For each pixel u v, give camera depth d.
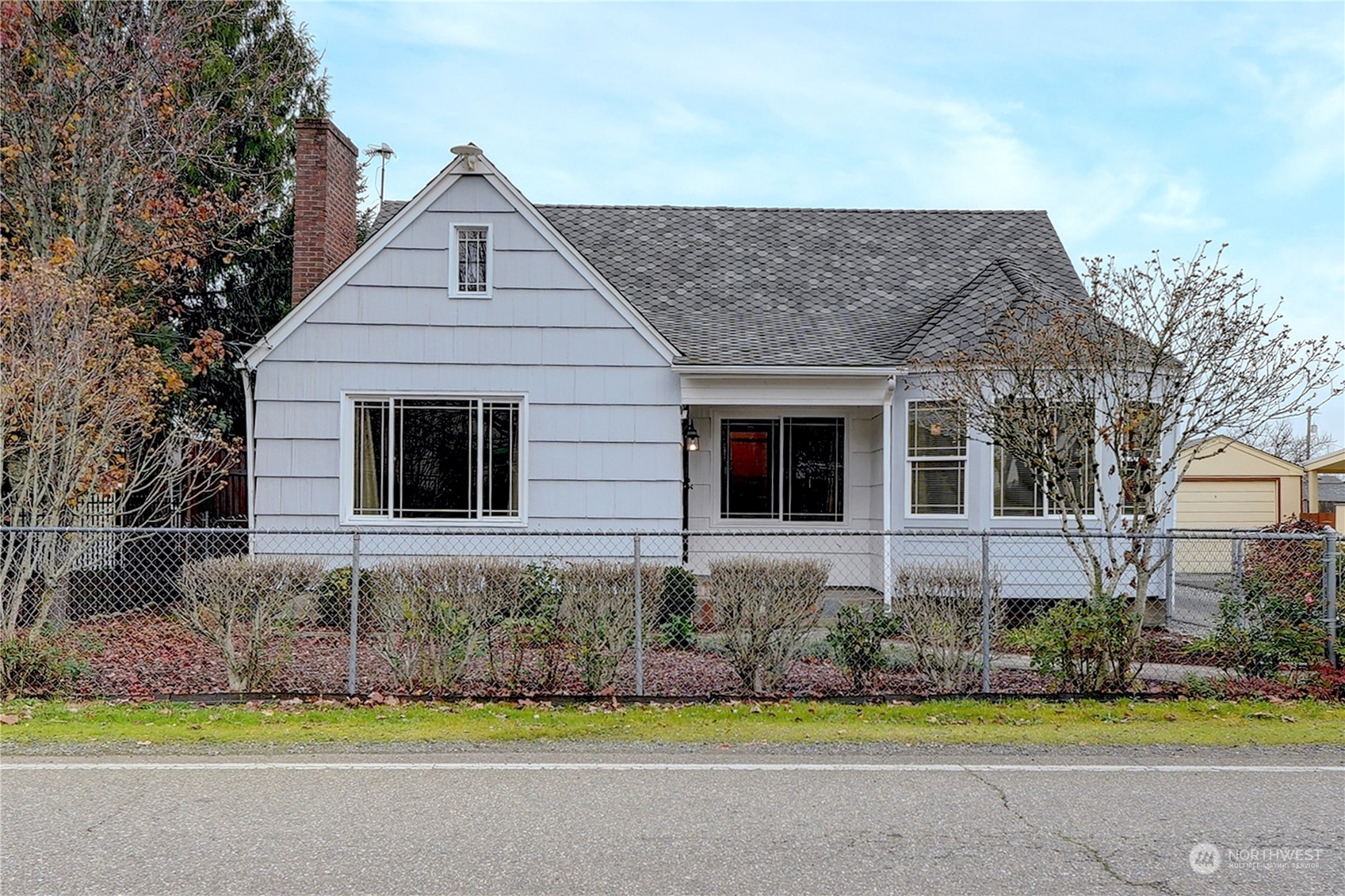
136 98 13.86
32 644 7.91
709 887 4.17
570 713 7.27
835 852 4.58
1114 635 7.92
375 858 4.47
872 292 15.18
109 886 4.15
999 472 12.52
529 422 12.51
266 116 17.92
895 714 7.32
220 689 7.96
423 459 12.48
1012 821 5.05
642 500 12.55
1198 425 8.95
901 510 12.92
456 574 8.02
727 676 8.53
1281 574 8.92
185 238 15.71
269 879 4.22
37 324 9.58
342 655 9.03
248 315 19.91
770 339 13.52
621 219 17.12
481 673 8.26
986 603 7.90
